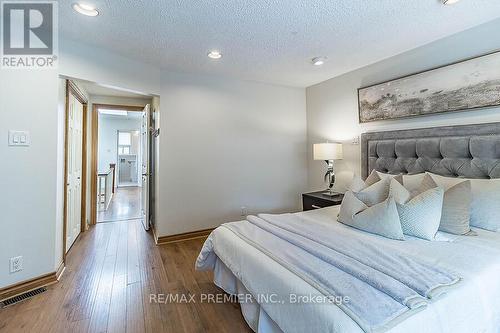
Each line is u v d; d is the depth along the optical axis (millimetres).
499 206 1779
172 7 1850
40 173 2127
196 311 1859
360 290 1091
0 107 1918
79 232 3594
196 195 3441
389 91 2832
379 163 2887
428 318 982
